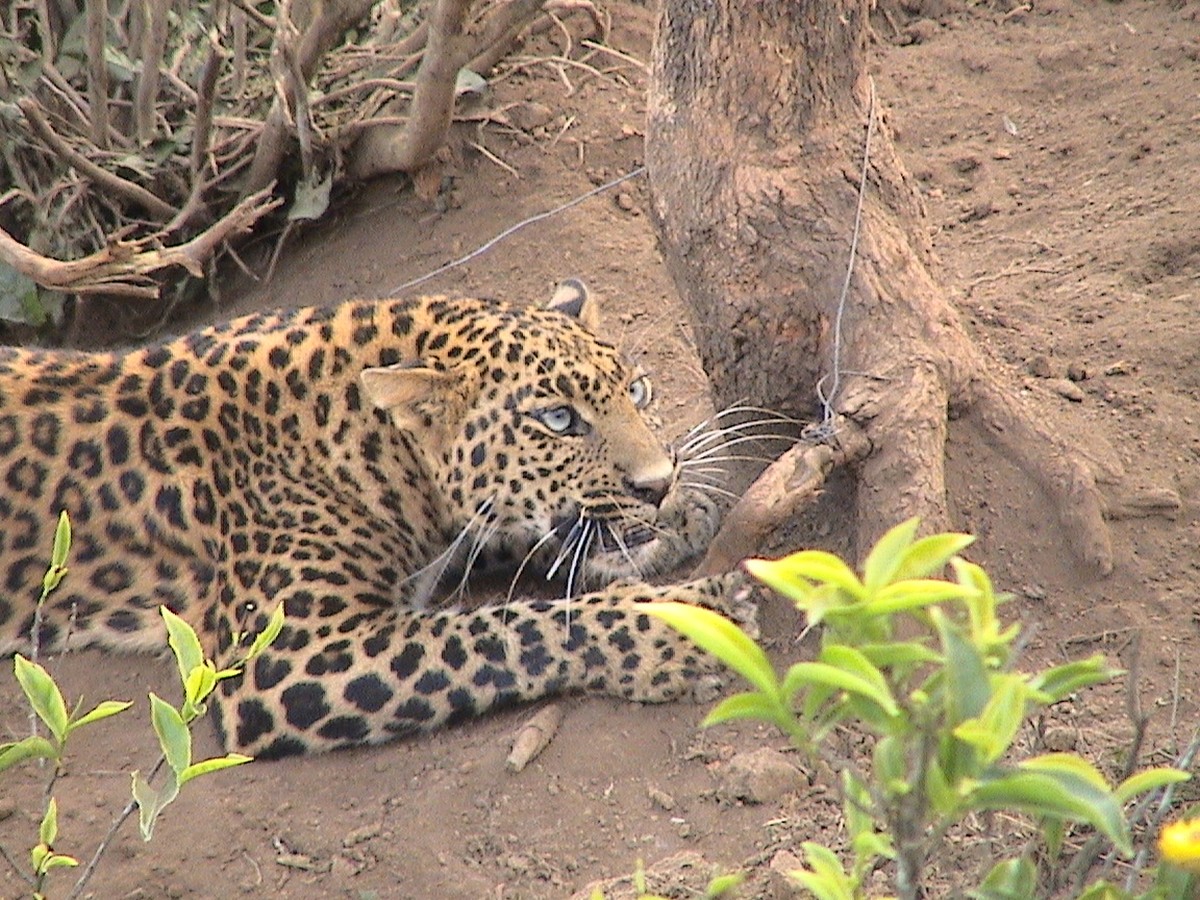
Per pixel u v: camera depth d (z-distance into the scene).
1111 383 10.47
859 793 6.08
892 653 4.72
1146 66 15.22
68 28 15.56
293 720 9.27
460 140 15.32
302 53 14.64
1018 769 4.75
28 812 8.97
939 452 9.39
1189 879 5.51
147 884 8.46
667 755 8.91
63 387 10.38
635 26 16.84
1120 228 12.68
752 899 7.77
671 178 10.26
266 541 9.85
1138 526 9.44
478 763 8.96
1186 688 8.55
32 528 10.12
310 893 8.35
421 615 9.59
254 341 10.40
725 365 10.31
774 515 9.22
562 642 9.31
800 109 10.04
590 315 10.97
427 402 9.84
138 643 10.20
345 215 15.36
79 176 14.73
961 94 15.57
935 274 10.34
